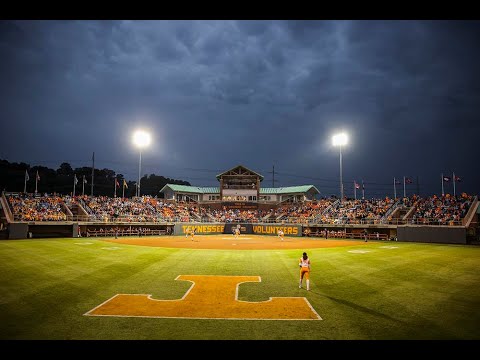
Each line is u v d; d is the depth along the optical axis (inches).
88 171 4352.9
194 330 419.8
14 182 3531.0
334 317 469.7
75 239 1761.8
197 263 945.5
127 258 1016.9
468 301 539.5
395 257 1040.2
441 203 1980.8
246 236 2313.0
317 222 2346.2
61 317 465.1
